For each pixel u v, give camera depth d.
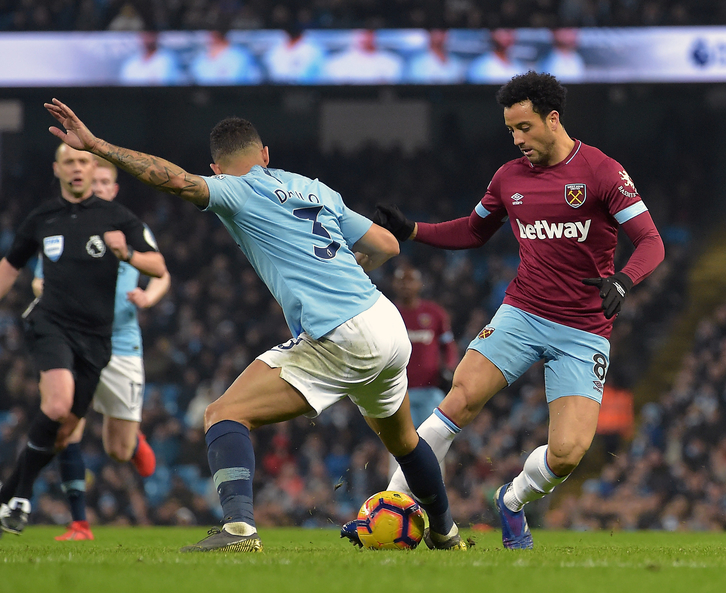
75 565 10.95
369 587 8.85
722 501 43.88
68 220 19.91
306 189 13.21
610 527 42.91
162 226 71.69
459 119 83.50
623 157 77.56
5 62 62.41
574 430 15.18
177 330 60.69
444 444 15.87
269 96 79.81
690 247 73.69
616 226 16.02
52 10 62.47
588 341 15.79
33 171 77.19
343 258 13.00
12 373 52.50
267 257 12.83
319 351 12.54
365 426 49.34
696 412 48.41
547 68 60.97
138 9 62.31
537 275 16.09
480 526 30.64
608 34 60.56
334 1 64.12
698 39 60.12
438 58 61.47
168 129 80.62
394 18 63.53
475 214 17.20
